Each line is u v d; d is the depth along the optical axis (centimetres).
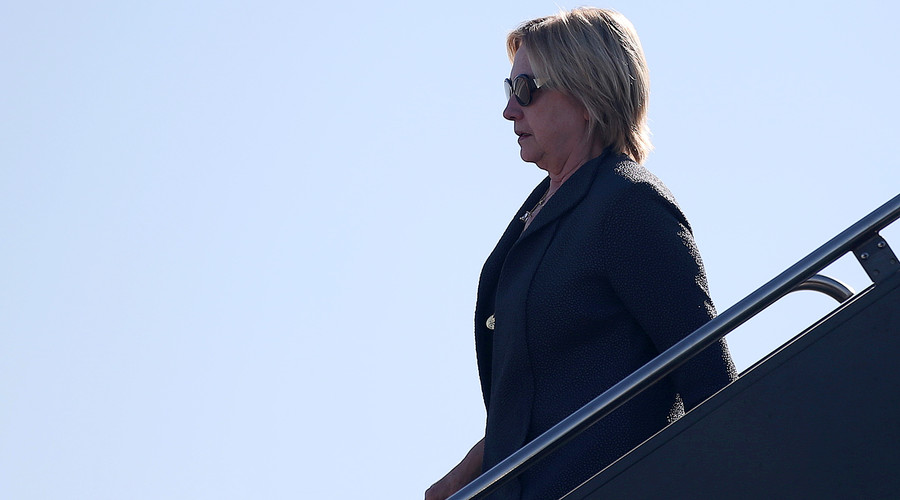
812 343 1265
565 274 1423
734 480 1255
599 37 1528
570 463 1378
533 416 1419
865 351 1253
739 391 1272
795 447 1250
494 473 1296
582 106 1530
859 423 1242
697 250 1423
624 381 1286
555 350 1420
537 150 1544
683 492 1262
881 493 1227
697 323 1377
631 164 1484
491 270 1548
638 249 1402
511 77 1559
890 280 1261
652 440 1280
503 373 1449
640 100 1541
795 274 1272
